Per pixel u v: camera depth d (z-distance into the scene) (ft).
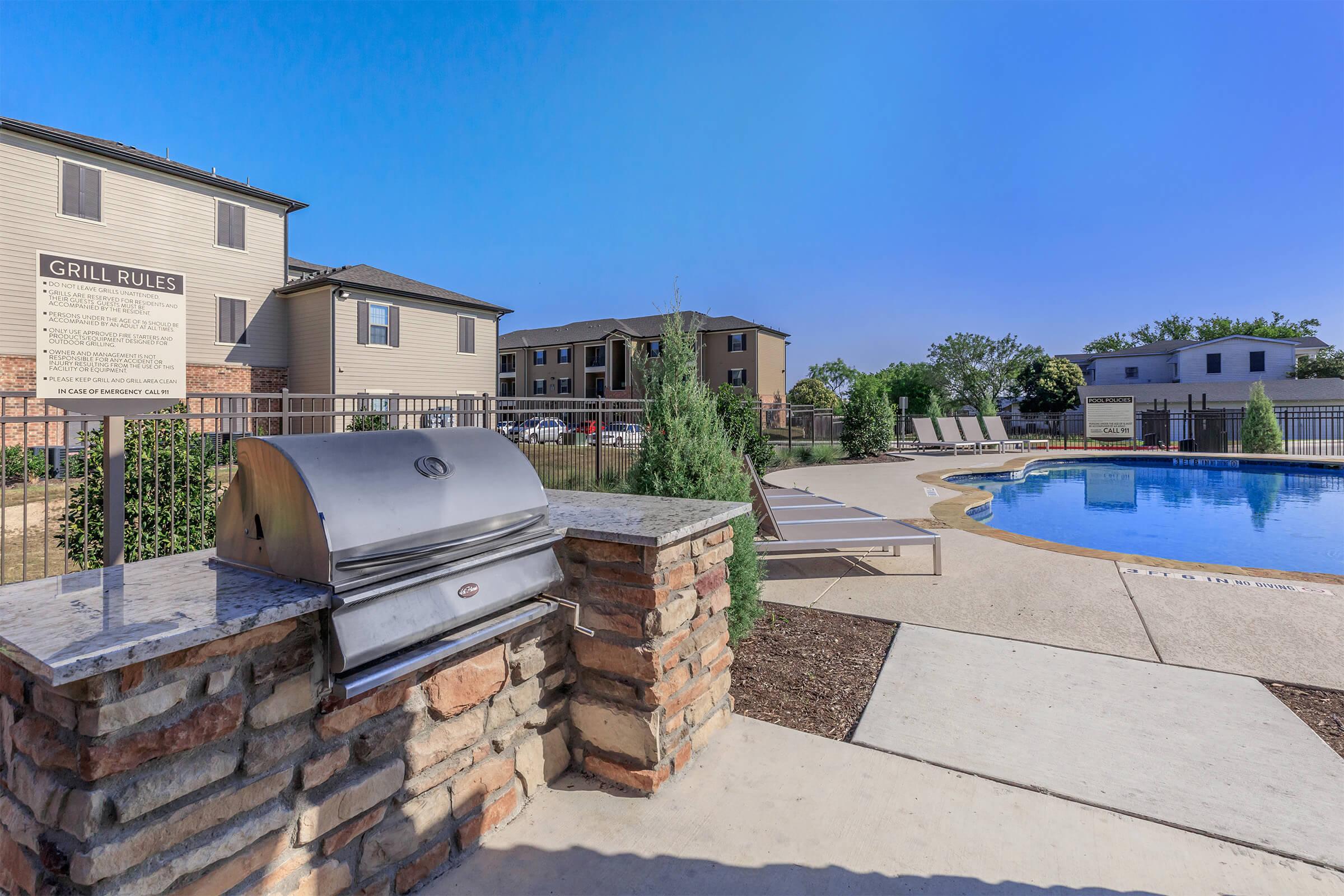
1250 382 109.19
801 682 10.48
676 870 6.08
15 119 42.50
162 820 3.97
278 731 4.66
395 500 5.33
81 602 4.42
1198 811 6.92
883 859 6.23
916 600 14.89
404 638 5.08
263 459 5.19
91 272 8.14
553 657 7.60
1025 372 133.28
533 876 6.03
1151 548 24.13
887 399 63.52
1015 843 6.46
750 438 36.22
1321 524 28.86
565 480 26.12
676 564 7.59
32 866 3.96
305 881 4.91
